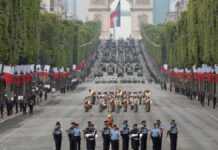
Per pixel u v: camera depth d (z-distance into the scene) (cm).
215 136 14562
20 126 16538
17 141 13475
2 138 14000
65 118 18825
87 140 11125
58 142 11550
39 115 19925
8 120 18288
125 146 11400
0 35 19962
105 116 19638
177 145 12938
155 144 11400
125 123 11419
